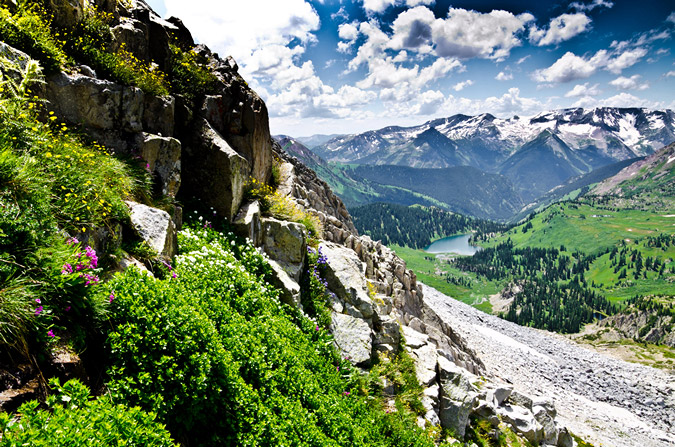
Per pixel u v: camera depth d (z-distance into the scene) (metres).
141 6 16.89
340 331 15.30
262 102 19.73
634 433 43.38
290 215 19.08
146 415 5.33
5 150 6.33
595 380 66.06
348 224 43.97
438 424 14.49
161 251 9.30
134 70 13.05
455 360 28.16
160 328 6.64
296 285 14.60
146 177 11.30
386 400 13.69
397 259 35.59
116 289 6.79
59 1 11.55
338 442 9.41
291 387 9.63
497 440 16.98
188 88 15.94
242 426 7.18
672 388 68.19
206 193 14.94
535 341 84.56
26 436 3.73
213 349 7.27
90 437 4.26
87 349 5.85
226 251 12.93
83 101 10.78
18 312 4.79
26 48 9.75
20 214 5.77
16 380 4.55
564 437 22.78
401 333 19.06
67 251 5.96
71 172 7.70
